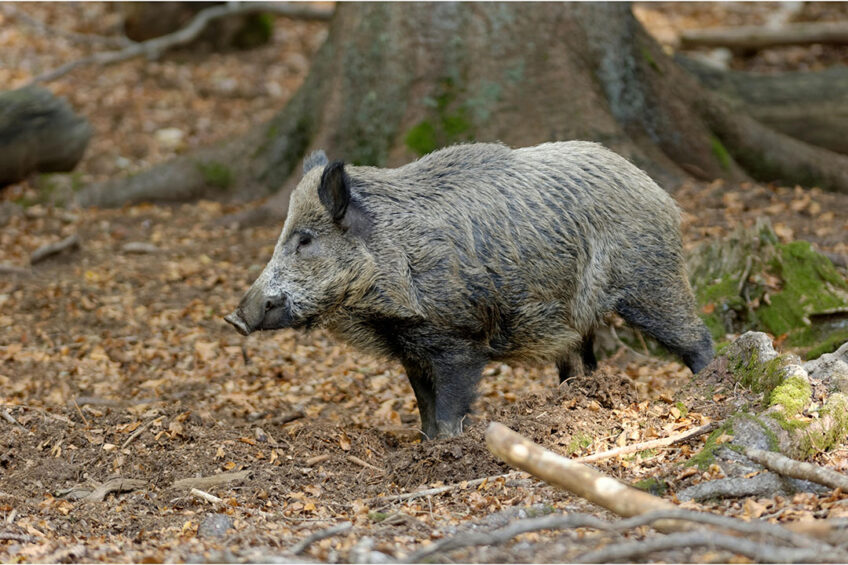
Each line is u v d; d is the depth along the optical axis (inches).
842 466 325.7
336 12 794.8
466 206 402.0
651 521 247.1
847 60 1126.4
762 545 232.4
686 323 430.9
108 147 972.6
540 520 253.1
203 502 360.5
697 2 1379.2
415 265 396.8
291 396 512.4
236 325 398.0
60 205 812.0
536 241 403.2
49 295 652.7
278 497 366.6
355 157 759.7
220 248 730.8
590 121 718.5
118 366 554.3
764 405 350.6
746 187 734.5
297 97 816.9
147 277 683.4
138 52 1048.2
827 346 495.2
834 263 590.6
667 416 374.0
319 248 398.0
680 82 771.4
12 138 810.2
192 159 832.9
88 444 410.6
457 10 737.0
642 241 418.3
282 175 819.4
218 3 1266.0
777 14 1279.5
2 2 1379.2
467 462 364.5
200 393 514.0
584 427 371.6
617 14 744.3
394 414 486.3
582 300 416.8
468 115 730.8
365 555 266.7
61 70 993.5
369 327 413.1
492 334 411.2
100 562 283.0
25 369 545.0
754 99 895.7
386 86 751.1
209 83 1177.4
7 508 351.3
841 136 884.6
